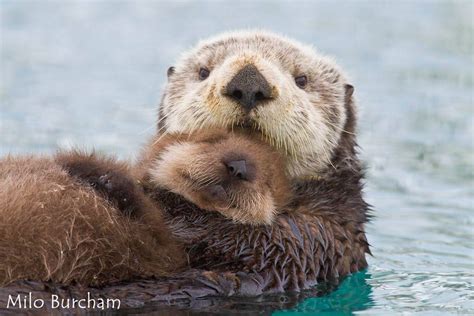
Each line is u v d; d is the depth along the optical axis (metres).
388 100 27.66
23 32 35.03
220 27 35.88
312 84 14.62
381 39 34.97
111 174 12.06
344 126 14.97
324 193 13.77
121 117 25.25
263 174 12.47
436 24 37.69
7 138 22.89
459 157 22.92
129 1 40.41
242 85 12.45
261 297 12.30
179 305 11.78
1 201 11.20
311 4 40.62
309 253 12.91
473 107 27.30
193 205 12.95
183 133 13.20
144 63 31.34
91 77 29.64
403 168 21.94
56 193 11.54
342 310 12.60
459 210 19.06
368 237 17.30
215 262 12.55
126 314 11.38
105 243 11.52
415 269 15.12
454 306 12.84
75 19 37.34
